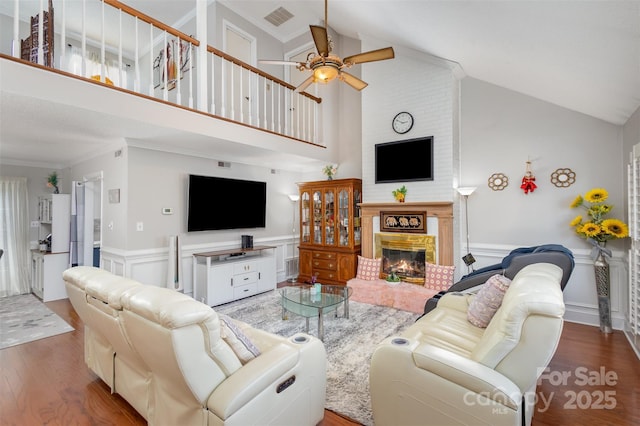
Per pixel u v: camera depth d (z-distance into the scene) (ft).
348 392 7.38
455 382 4.88
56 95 8.11
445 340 7.07
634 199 9.32
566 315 12.41
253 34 18.33
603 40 6.65
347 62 9.16
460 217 14.83
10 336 10.85
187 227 14.76
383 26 13.25
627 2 5.16
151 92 10.34
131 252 12.82
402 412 5.46
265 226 18.88
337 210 17.90
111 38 18.99
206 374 4.61
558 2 6.00
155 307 4.49
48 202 16.80
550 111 12.75
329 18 17.10
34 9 15.75
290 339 6.19
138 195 13.10
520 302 4.78
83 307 7.04
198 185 14.93
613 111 10.56
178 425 5.03
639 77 7.69
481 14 8.05
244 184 17.35
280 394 5.20
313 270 18.75
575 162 12.26
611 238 11.19
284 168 20.17
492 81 13.69
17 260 16.76
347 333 10.87
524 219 13.30
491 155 14.06
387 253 16.12
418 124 15.35
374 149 16.71
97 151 14.38
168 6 16.44
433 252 14.66
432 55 14.12
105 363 7.34
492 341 4.97
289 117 19.52
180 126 10.95
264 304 14.57
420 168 15.16
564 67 8.93
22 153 14.98
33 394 7.43
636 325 9.25
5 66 7.37
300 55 19.95
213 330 4.62
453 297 9.47
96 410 6.82
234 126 12.92
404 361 5.40
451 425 4.92
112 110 9.17
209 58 15.80
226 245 16.74
